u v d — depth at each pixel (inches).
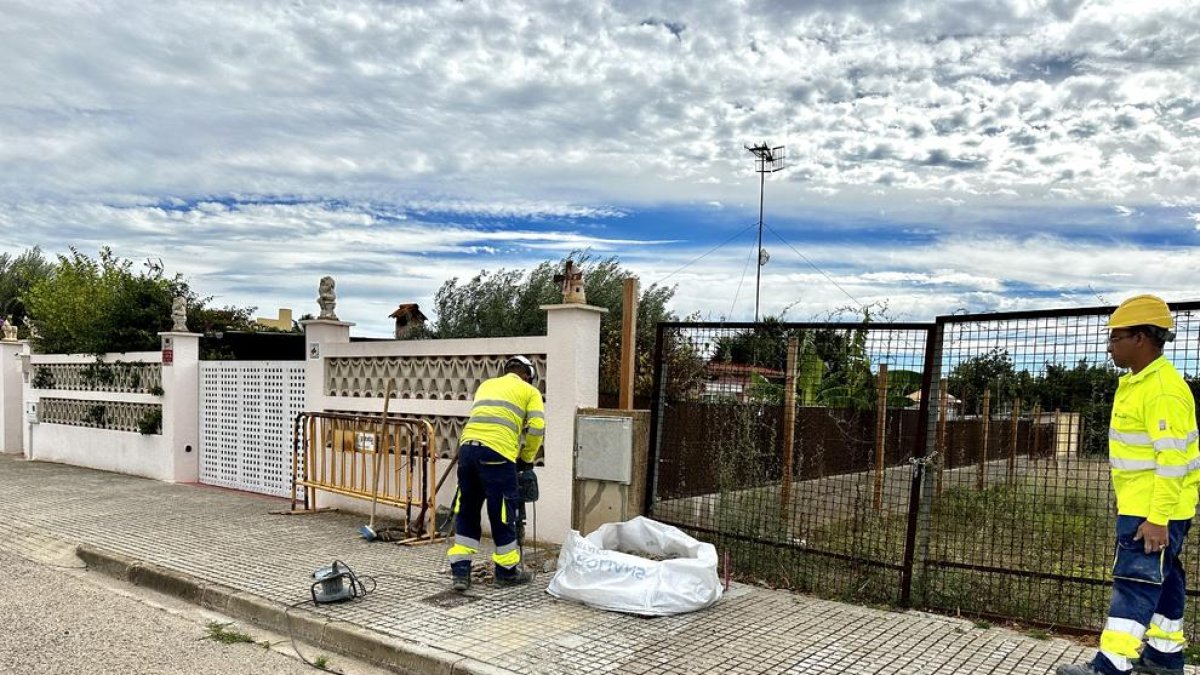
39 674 187.3
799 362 301.4
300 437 406.3
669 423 291.1
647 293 548.7
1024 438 407.2
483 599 235.0
